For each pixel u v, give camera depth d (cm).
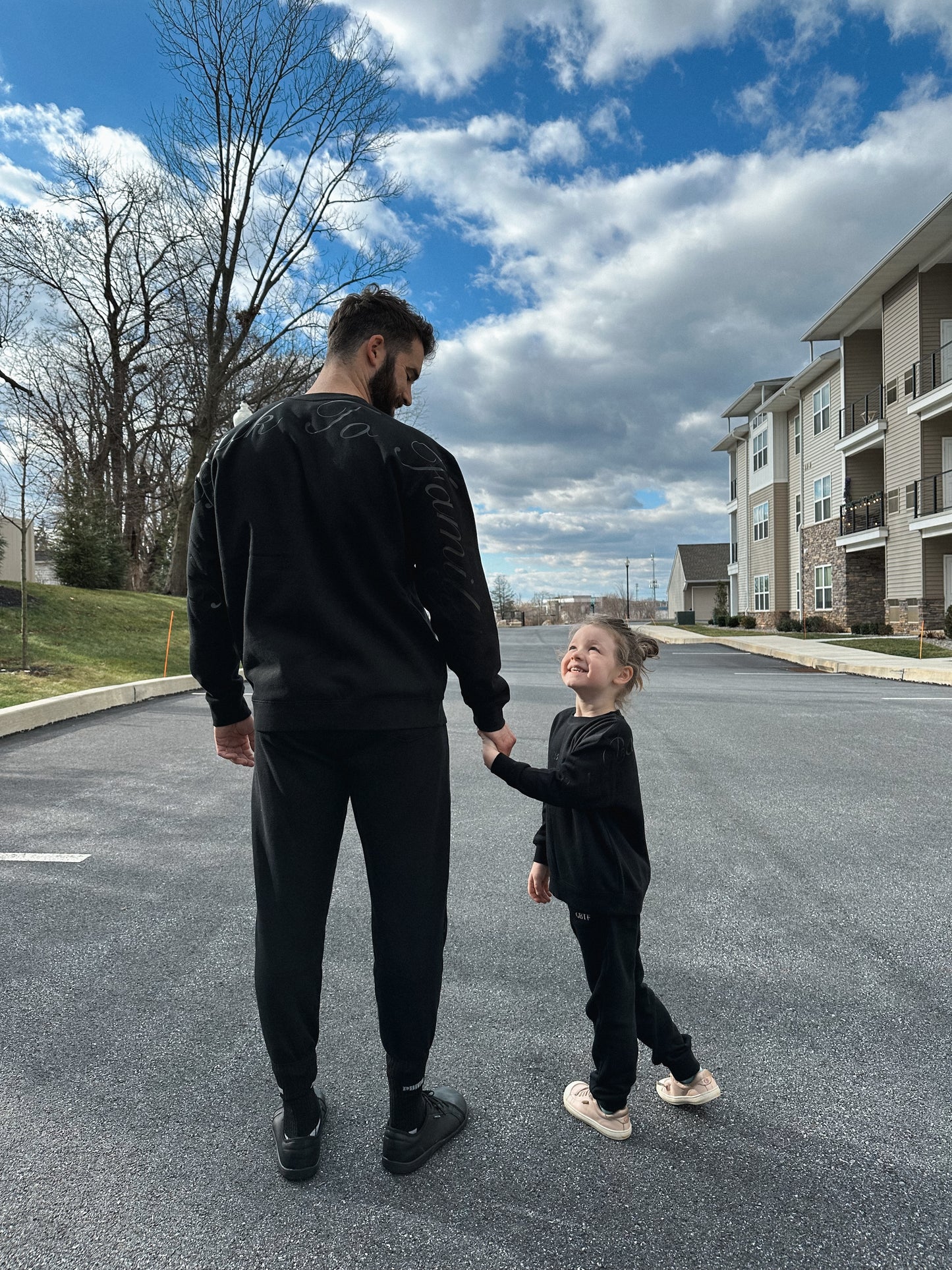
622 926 177
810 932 300
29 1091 195
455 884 354
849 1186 161
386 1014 163
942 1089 197
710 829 441
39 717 751
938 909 322
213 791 519
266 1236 147
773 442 3353
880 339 2548
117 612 1561
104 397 2881
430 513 154
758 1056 214
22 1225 150
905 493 2194
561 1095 196
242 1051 215
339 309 176
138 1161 169
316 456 154
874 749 680
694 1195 159
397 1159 164
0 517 1675
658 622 4262
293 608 154
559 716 196
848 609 2647
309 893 160
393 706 155
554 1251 144
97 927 301
